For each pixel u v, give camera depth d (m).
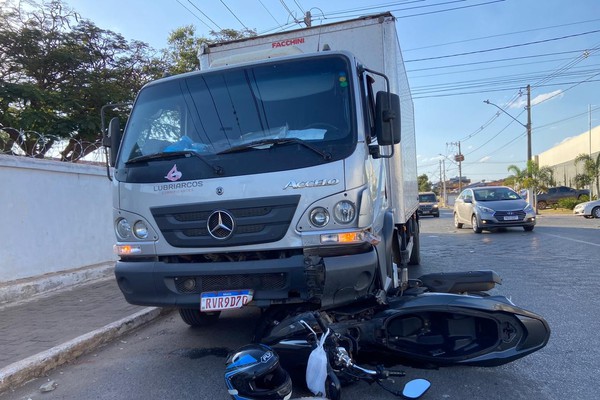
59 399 4.02
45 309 6.70
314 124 4.13
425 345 3.91
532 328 3.79
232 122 4.30
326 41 6.41
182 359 4.86
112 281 8.76
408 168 8.06
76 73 16.09
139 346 5.40
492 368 4.23
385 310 4.02
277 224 3.88
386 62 6.18
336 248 3.85
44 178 8.28
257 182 3.92
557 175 54.59
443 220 29.11
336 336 3.61
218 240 3.96
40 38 15.43
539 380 3.95
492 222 16.48
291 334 3.59
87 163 10.11
